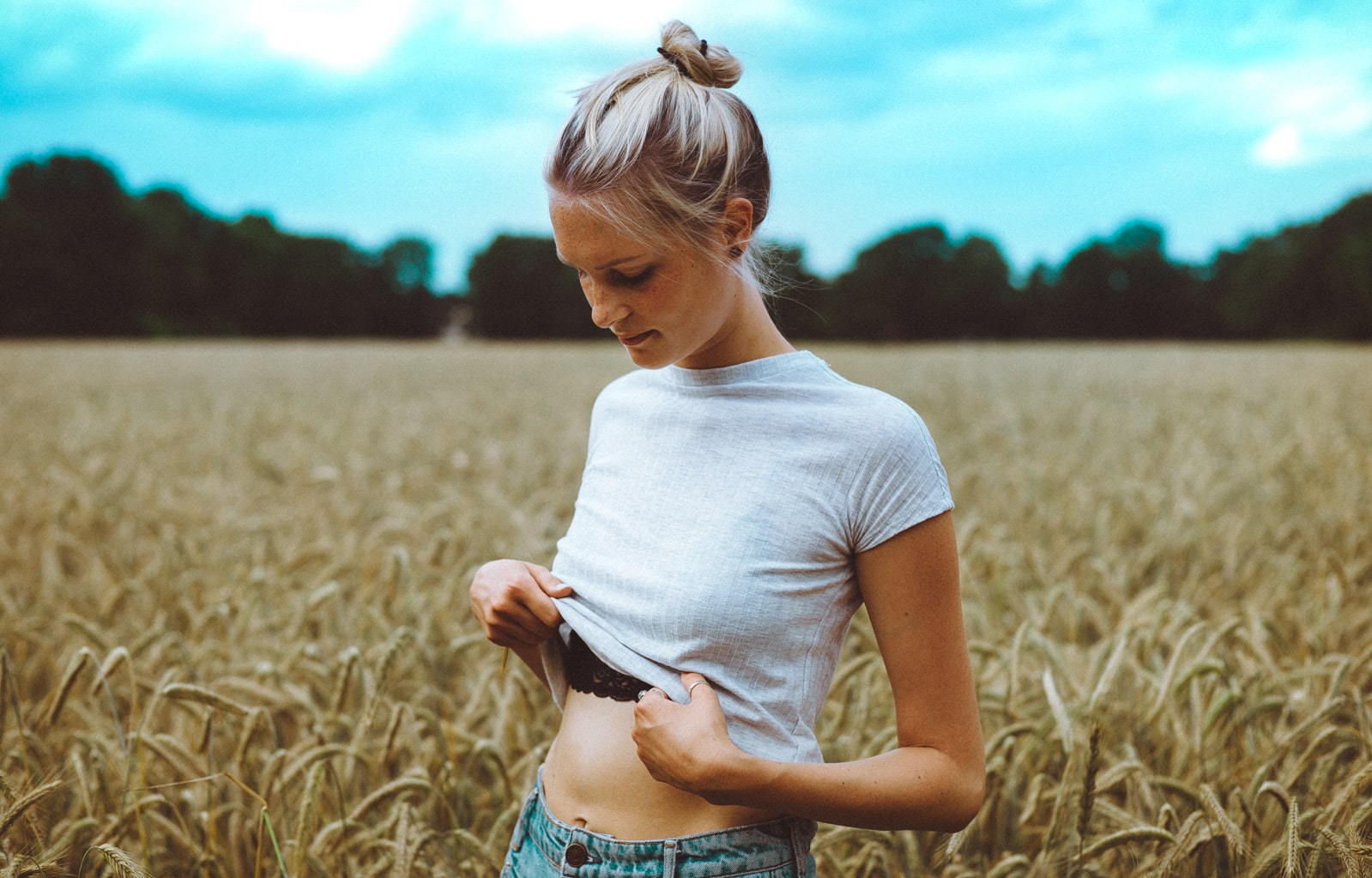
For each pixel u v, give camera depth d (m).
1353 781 1.85
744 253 1.25
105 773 2.12
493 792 2.34
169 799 2.31
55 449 8.21
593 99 1.16
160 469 7.67
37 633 3.36
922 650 1.22
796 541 1.21
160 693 1.96
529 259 77.12
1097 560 3.98
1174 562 4.45
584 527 1.39
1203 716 2.35
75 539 4.62
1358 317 60.19
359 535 4.83
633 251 1.13
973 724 1.23
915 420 1.25
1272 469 6.55
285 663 2.73
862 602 1.31
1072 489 5.74
